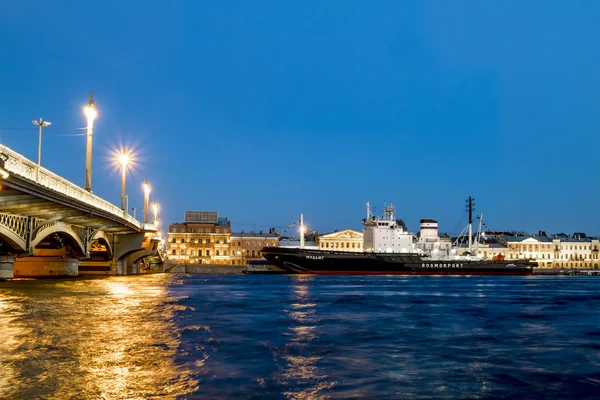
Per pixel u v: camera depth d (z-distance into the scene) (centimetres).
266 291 6206
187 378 1462
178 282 8419
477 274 14525
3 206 5228
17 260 8819
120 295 4747
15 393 1258
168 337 2206
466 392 1433
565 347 2228
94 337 2134
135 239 10631
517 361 1894
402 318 3306
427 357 1930
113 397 1243
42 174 4678
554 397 1404
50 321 2659
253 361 1753
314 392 1377
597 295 6175
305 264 14012
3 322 2600
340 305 4278
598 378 1627
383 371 1661
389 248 14900
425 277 13112
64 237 7950
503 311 3959
